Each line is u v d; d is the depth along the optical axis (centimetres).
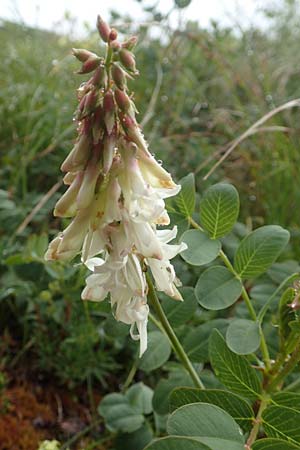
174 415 13
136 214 14
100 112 13
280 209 36
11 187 36
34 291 28
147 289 15
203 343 20
